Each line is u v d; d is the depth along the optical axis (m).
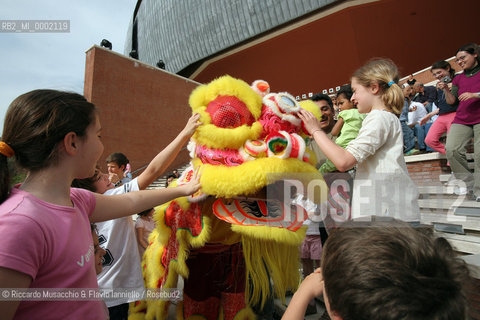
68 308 1.05
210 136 1.74
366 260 0.64
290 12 14.42
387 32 14.10
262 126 1.75
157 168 2.03
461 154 3.22
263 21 15.34
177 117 14.70
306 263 2.44
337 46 15.23
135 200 1.58
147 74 13.77
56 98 1.12
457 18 13.05
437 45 13.92
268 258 1.80
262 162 1.66
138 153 13.26
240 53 17.75
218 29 17.14
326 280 0.75
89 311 1.13
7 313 0.88
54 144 1.09
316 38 15.39
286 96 1.88
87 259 1.17
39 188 1.10
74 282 1.07
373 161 1.74
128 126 13.02
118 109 12.75
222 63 18.92
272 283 1.99
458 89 3.51
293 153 1.71
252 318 1.93
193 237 1.89
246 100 1.78
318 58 16.06
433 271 0.64
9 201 1.02
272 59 17.30
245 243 1.81
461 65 3.47
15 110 1.09
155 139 13.85
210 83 1.92
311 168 1.74
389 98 1.84
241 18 15.99
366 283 0.61
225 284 2.02
